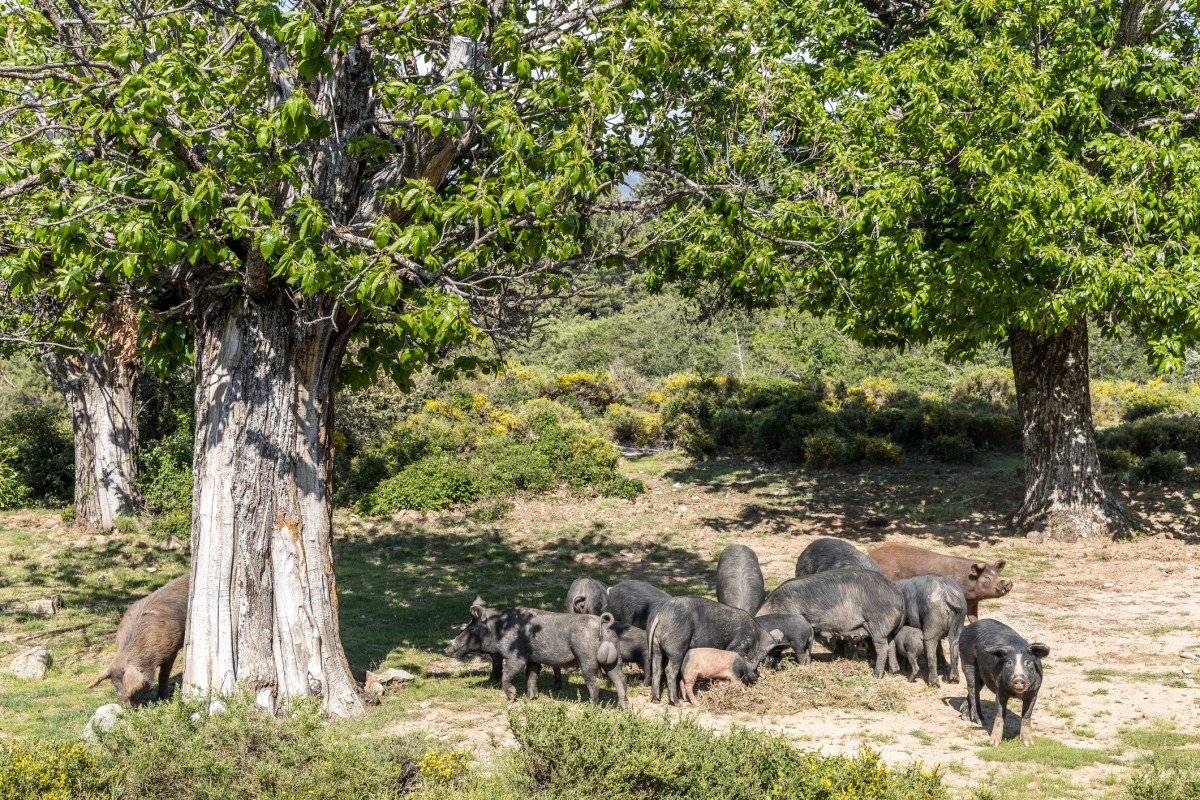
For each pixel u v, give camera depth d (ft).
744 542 59.77
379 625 42.68
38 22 30.07
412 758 22.85
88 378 65.16
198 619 28.91
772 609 34.40
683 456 92.38
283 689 29.32
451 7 29.71
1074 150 48.44
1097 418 100.07
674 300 167.63
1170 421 82.28
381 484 70.95
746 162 34.17
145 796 21.17
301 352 30.25
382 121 28.71
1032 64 48.11
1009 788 23.12
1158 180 47.70
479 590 49.37
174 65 24.64
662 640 31.30
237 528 29.04
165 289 31.12
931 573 37.17
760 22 35.60
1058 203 44.55
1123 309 49.73
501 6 30.94
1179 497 65.21
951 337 56.18
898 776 20.84
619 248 32.12
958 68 46.14
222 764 21.21
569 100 30.66
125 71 26.40
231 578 28.94
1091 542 55.77
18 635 40.42
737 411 94.48
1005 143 45.44
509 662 31.53
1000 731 26.81
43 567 54.24
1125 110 52.80
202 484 29.45
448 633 41.27
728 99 34.35
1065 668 34.19
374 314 29.94
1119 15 51.93
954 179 49.24
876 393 110.83
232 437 29.22
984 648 27.43
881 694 30.86
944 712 29.86
